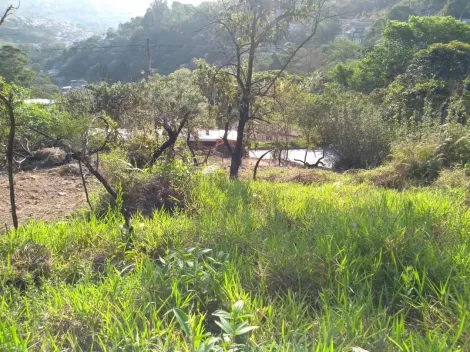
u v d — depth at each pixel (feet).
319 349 8.40
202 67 34.96
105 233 17.12
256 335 9.53
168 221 17.84
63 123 41.37
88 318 10.16
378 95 84.23
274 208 18.62
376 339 9.34
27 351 8.75
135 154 32.19
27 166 39.45
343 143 58.70
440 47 103.40
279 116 55.52
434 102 71.10
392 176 33.83
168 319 10.57
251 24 31.86
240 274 12.26
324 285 11.82
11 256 14.40
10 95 17.16
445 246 13.58
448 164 34.81
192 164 27.20
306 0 30.94
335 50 138.72
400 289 11.36
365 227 14.14
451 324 9.89
